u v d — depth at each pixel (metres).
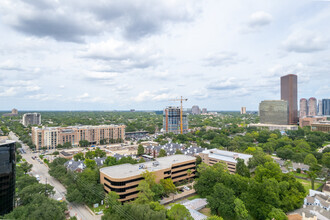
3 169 87.31
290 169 176.38
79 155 193.50
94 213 105.00
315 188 138.38
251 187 106.00
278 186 103.25
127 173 119.56
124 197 111.62
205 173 124.19
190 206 106.31
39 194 98.25
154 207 92.19
